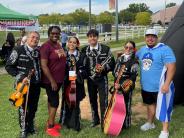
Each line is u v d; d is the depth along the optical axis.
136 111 8.13
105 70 6.52
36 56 6.16
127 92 6.42
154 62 6.25
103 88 6.55
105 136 6.45
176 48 8.15
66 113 6.86
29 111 6.46
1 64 17.59
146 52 6.34
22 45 6.18
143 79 6.47
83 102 9.01
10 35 17.81
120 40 32.78
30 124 6.58
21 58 6.08
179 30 8.41
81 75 6.51
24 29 20.06
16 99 5.98
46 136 6.51
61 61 6.30
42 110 8.30
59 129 6.80
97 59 6.45
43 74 6.29
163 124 6.25
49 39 6.29
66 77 6.55
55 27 6.27
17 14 19.23
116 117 6.25
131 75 6.40
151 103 6.64
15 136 6.62
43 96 9.80
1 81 12.68
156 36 6.25
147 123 6.82
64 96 6.77
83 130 6.79
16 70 6.15
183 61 8.04
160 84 6.14
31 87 6.23
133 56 6.45
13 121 7.52
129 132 6.64
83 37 32.94
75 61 6.48
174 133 6.59
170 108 6.16
